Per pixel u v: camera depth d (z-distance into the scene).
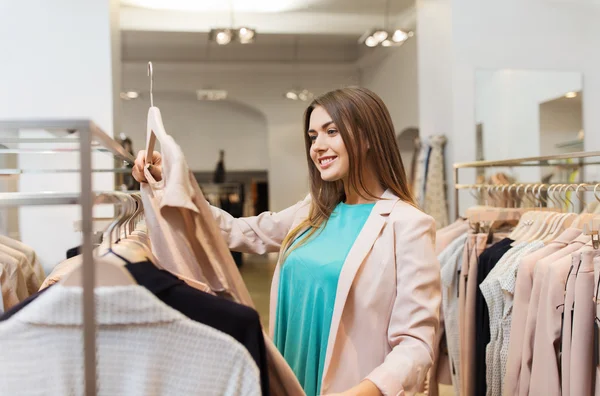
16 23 3.16
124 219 0.92
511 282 1.65
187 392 0.69
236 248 1.44
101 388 0.67
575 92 3.91
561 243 1.61
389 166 1.25
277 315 1.36
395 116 7.04
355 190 1.26
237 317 0.72
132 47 7.86
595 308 1.35
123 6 5.93
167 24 6.10
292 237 1.37
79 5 3.19
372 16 6.42
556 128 3.87
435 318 1.08
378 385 0.93
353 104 1.21
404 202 1.24
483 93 3.78
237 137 9.40
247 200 9.33
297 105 8.71
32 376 0.65
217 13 6.20
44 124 0.58
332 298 1.17
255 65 8.36
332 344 1.13
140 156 0.97
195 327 0.70
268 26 6.28
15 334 0.66
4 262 1.25
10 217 2.82
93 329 0.61
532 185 1.97
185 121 9.27
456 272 2.08
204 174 9.30
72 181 2.97
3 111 3.13
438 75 4.00
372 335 1.14
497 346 1.73
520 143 3.81
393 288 1.14
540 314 1.50
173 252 0.85
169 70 8.30
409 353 1.01
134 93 7.55
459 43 3.75
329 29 6.39
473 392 1.98
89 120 0.59
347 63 8.51
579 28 3.92
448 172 3.80
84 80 3.19
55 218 3.07
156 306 0.67
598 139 3.94
